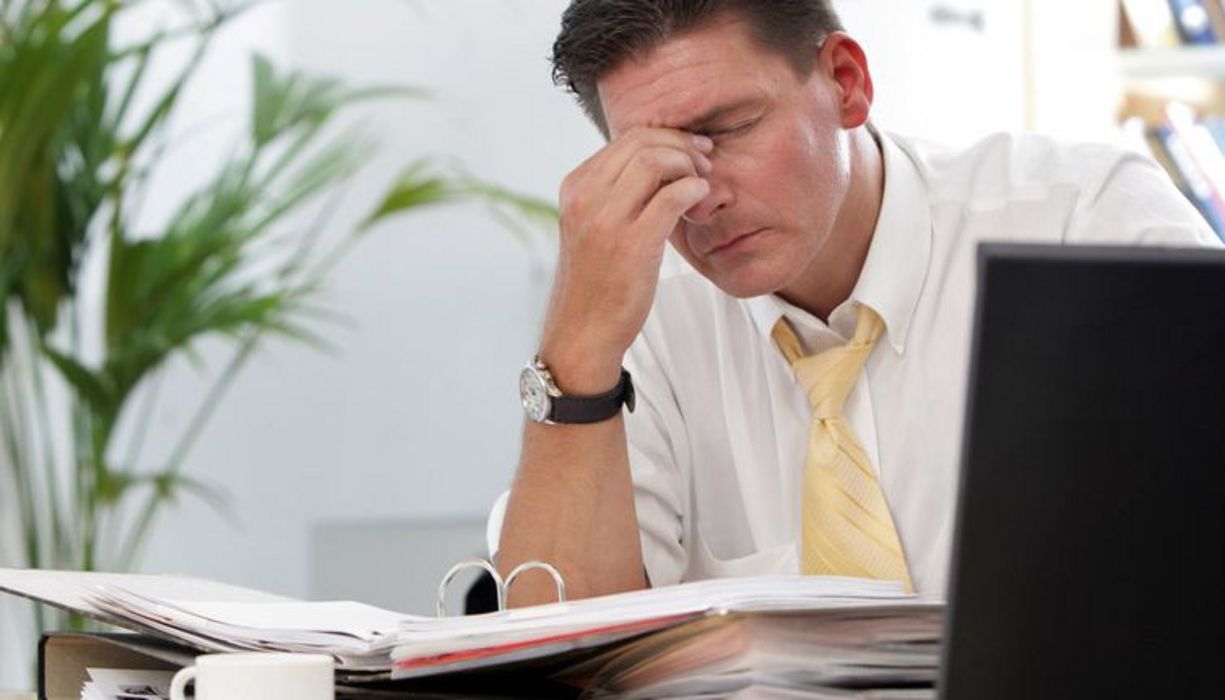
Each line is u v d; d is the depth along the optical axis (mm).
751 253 1556
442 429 4199
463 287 4211
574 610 1108
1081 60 3211
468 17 4246
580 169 1582
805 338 1758
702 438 1848
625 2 1537
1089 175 1788
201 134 4340
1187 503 896
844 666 1059
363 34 4312
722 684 1059
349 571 4203
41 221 3439
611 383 1618
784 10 1544
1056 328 873
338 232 4285
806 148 1548
